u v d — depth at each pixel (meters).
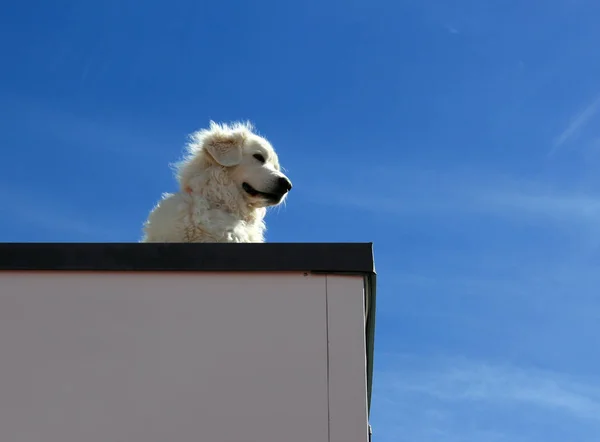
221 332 4.84
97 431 4.61
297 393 4.68
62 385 4.73
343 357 4.76
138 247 5.04
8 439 4.61
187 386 4.71
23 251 5.02
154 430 4.61
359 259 4.98
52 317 4.89
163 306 4.91
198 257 5.00
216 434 4.59
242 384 4.70
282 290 4.94
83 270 4.99
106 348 4.82
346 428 4.59
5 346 4.82
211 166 7.26
